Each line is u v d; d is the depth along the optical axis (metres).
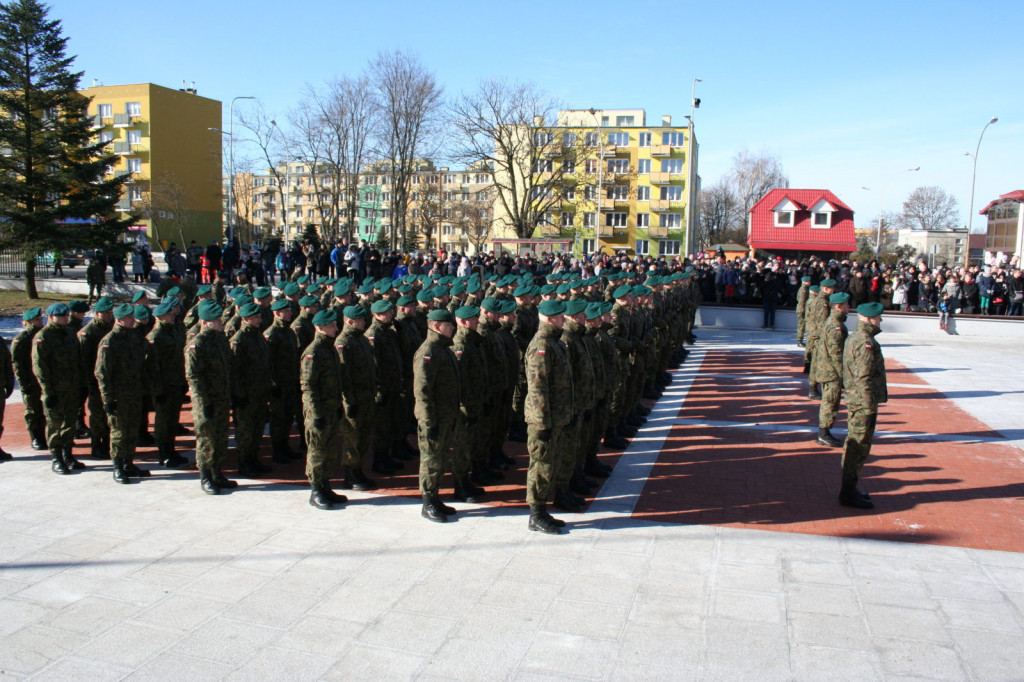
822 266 27.09
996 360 17.00
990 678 4.25
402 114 39.91
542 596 5.22
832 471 8.38
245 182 62.22
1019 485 7.82
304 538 6.28
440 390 6.82
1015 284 23.45
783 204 53.09
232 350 7.99
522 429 10.09
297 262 26.50
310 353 7.02
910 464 8.65
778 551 6.05
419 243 76.25
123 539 6.22
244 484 7.89
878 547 6.14
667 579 5.51
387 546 6.11
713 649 4.53
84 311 8.77
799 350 18.45
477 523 6.70
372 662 4.38
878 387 6.92
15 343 8.91
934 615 4.98
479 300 11.30
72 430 8.27
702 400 12.42
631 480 8.05
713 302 24.73
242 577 5.50
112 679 4.18
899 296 24.25
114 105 51.91
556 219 64.38
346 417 7.57
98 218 26.95
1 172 25.64
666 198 65.12
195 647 4.53
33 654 4.43
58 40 25.84
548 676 4.23
